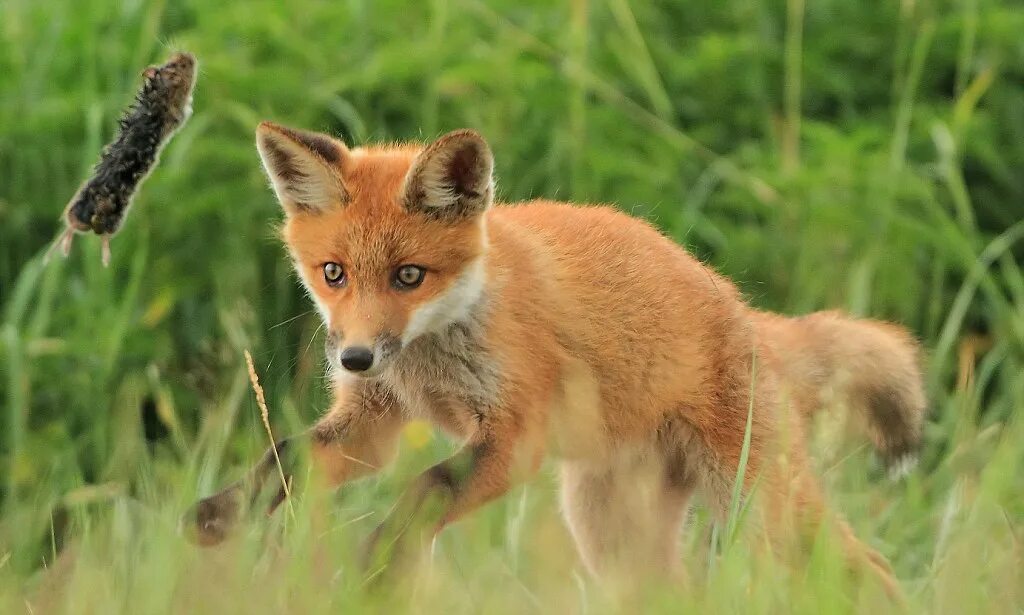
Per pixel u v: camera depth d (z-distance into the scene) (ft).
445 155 27.63
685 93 49.88
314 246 28.37
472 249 28.17
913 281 46.14
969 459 35.60
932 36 50.49
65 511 35.04
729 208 47.62
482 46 47.80
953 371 46.09
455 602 25.49
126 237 44.04
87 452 40.29
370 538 26.11
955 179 45.68
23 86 47.14
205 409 36.27
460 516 27.40
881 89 50.65
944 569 27.30
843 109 50.31
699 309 31.24
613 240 31.01
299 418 35.47
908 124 48.91
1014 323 43.96
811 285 44.96
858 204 45.98
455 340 28.37
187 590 24.62
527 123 47.11
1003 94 50.03
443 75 45.70
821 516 29.94
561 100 47.26
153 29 47.01
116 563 26.84
